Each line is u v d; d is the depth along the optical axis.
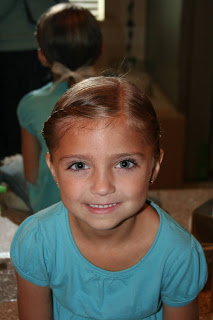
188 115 2.92
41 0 1.86
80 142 0.69
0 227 1.51
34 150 1.52
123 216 0.74
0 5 1.85
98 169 0.70
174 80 3.10
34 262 0.87
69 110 0.70
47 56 1.46
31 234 0.87
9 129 1.99
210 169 2.99
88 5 3.24
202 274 0.87
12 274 1.29
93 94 0.71
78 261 0.85
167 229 0.85
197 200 1.82
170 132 2.43
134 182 0.72
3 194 1.63
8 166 1.74
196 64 2.97
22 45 1.92
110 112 0.69
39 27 1.50
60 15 1.43
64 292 0.89
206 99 2.98
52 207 0.91
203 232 1.43
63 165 0.73
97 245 0.84
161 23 3.53
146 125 0.72
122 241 0.83
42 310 0.94
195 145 2.91
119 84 0.74
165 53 3.38
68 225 0.85
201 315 1.21
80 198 0.73
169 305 0.90
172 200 1.81
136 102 0.72
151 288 0.86
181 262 0.84
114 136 0.69
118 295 0.87
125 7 3.56
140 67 3.65
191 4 2.93
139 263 0.84
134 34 3.69
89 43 1.43
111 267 0.86
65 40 1.41
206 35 2.97
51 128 0.74
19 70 1.95
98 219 0.74
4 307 1.22
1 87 1.98
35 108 1.46
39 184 1.51
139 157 0.72
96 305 0.88
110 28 3.50
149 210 0.86
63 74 1.43
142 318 0.90
